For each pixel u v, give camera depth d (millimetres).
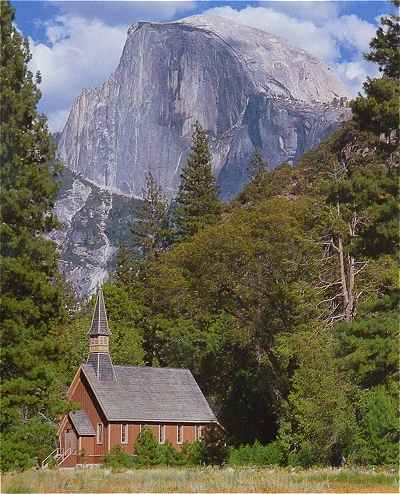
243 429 75250
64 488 33031
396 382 41031
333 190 43062
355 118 43062
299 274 70938
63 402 39156
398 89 41406
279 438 57500
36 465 44688
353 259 61750
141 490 32656
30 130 40062
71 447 72375
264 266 73750
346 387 50750
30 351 37625
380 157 42594
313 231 68375
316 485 33656
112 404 73062
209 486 33875
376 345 38812
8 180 38562
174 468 57344
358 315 41562
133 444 72938
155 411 75000
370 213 40344
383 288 58406
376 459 46281
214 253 75250
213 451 68750
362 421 49031
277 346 65625
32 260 39000
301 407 51656
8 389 36969
